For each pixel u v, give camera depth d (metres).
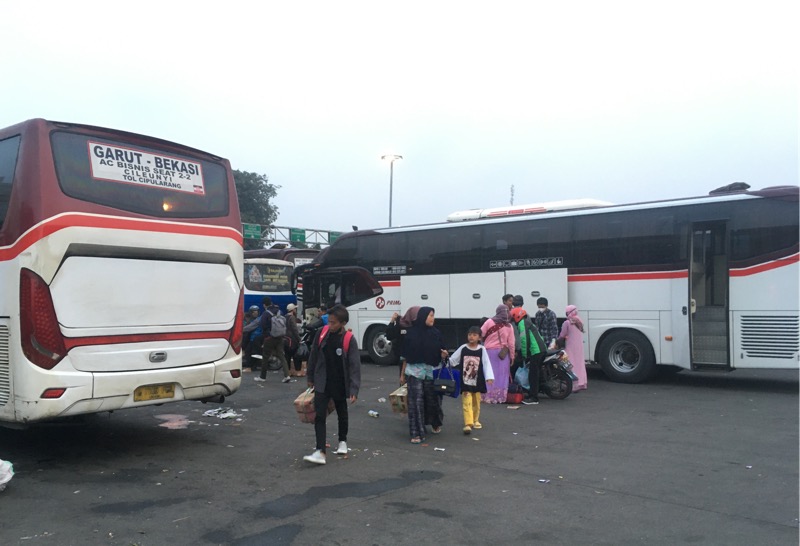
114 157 7.18
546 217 14.12
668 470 6.62
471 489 6.03
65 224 6.61
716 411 9.96
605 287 13.22
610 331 13.20
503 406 10.59
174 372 7.43
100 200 6.96
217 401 8.20
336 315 7.12
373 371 15.59
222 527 5.04
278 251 26.25
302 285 18.59
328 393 7.11
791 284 11.30
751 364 11.61
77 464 7.03
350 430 8.82
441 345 8.22
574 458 7.17
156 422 9.42
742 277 11.73
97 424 9.26
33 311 6.46
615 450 7.52
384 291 16.80
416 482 6.27
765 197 11.62
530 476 6.46
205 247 7.90
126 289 7.07
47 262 6.50
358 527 5.03
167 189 7.66
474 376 8.49
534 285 14.12
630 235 13.01
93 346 6.77
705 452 7.36
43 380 6.44
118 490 6.04
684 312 12.25
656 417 9.52
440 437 8.34
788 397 11.28
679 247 12.39
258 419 9.66
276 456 7.37
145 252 7.26
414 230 16.28
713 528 4.96
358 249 17.41
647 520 5.15
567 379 11.05
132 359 7.06
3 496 5.85
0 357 6.77
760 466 6.73
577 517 5.24
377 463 7.02
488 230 14.96
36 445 7.95
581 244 13.59
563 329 11.78
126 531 4.95
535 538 4.79
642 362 12.74
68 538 4.80
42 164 6.61
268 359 13.95
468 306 15.12
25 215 6.57
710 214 12.11
